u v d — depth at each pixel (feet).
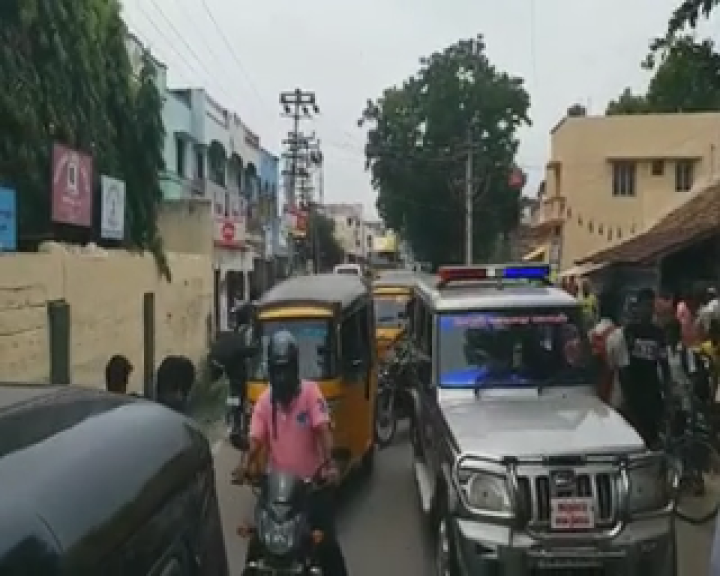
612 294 93.20
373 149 200.44
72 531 5.12
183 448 7.48
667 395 32.01
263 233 162.09
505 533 18.51
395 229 212.23
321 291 35.24
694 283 66.54
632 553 18.28
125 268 53.01
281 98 191.72
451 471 20.15
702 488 29.68
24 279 37.11
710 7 33.22
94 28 53.78
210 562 7.64
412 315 34.71
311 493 18.34
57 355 41.32
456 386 24.71
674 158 129.80
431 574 23.70
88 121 51.67
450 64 198.59
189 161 123.44
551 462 18.65
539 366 24.93
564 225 136.56
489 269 30.32
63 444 6.04
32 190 44.57
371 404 36.58
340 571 18.75
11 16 43.42
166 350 64.49
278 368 19.21
